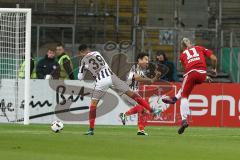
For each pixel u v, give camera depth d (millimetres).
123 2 69438
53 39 66062
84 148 26891
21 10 46625
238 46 65688
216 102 49906
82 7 67938
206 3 70000
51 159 22594
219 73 63188
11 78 48219
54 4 67562
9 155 23578
